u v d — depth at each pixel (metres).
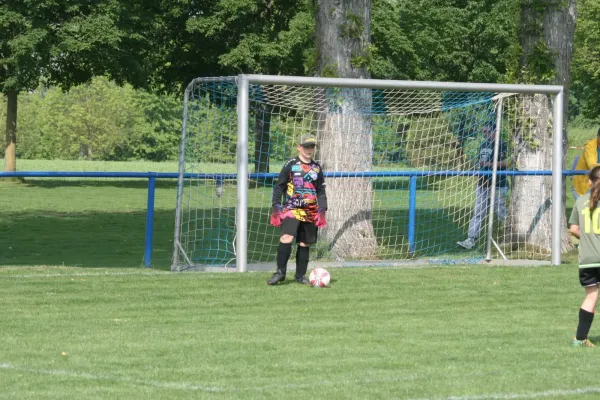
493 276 50.66
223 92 56.81
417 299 42.97
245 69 185.12
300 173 46.62
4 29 160.88
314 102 58.62
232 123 58.16
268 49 173.50
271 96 58.09
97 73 171.50
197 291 44.06
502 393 25.58
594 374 28.12
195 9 184.88
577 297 44.06
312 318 37.88
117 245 71.75
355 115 59.03
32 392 25.23
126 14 164.38
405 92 58.47
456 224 66.81
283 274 46.72
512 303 42.31
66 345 31.80
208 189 60.16
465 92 59.88
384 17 184.50
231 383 26.53
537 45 63.72
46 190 149.62
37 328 34.91
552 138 58.81
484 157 62.88
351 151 59.03
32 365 28.70
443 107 61.25
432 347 32.12
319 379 27.12
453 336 34.25
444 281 48.53
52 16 162.50
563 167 65.56
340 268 53.78
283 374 27.80
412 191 61.19
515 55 64.75
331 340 33.22
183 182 56.22
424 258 59.06
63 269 51.59
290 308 40.19
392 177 62.66
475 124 63.06
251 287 45.53
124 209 111.25
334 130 58.81
